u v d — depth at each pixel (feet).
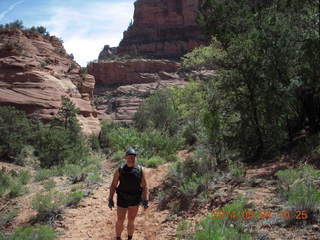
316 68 32.17
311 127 35.94
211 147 30.99
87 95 165.99
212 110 34.96
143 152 53.16
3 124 67.62
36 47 168.76
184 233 16.07
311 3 34.94
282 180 19.38
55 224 20.67
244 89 35.70
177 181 26.07
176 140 59.16
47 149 57.52
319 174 19.08
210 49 57.21
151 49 443.32
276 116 32.76
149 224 19.19
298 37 31.86
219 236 13.65
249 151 33.94
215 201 19.42
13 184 34.96
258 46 32.04
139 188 15.07
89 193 28.17
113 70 392.27
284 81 33.27
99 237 17.89
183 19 453.58
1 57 137.39
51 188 32.30
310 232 12.66
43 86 127.54
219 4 37.42
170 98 120.78
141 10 480.64
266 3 39.40
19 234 18.13
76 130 96.73
